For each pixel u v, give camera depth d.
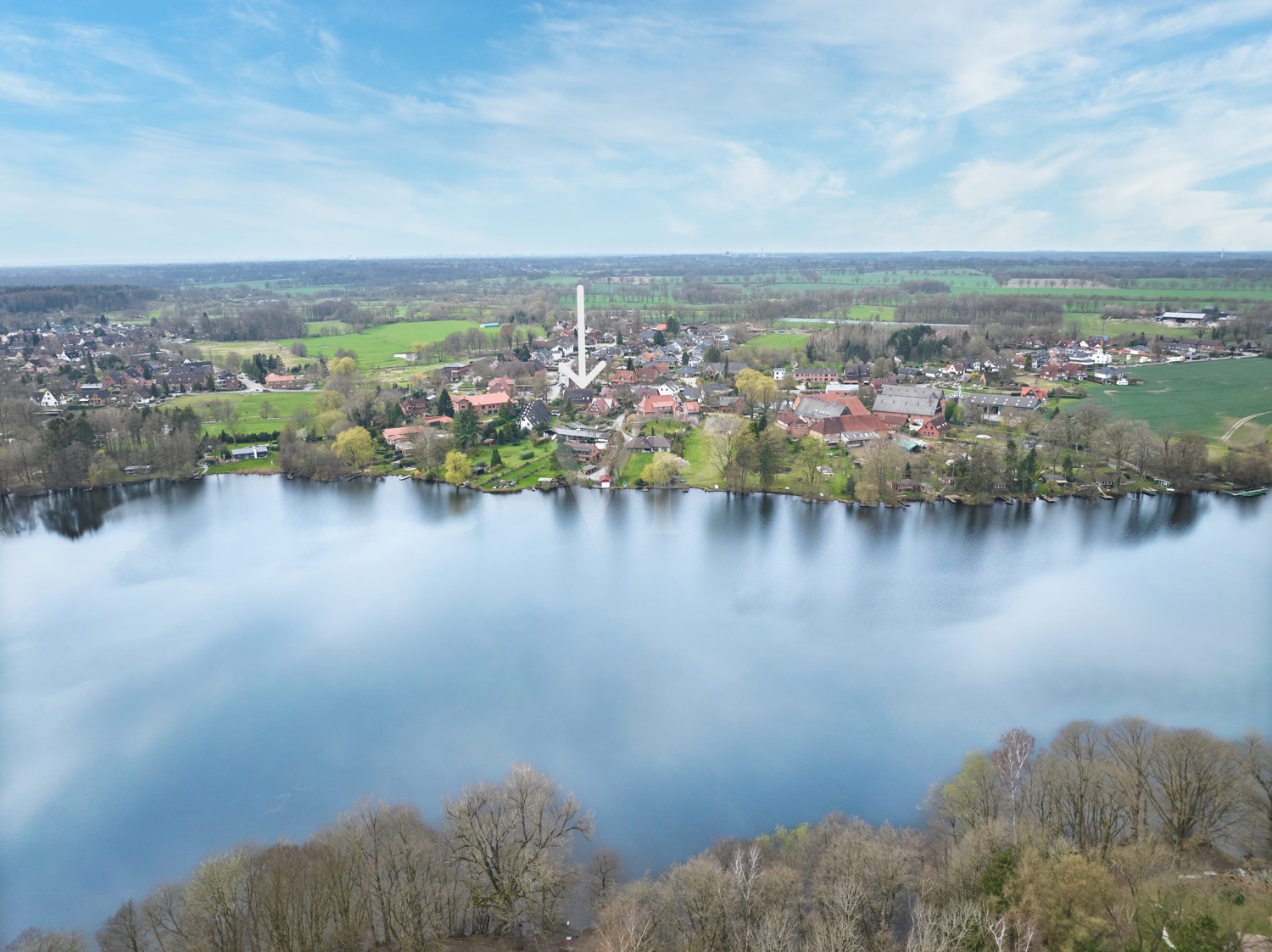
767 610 132.88
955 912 56.03
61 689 110.56
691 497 196.75
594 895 71.69
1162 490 193.00
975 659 115.00
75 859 80.44
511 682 111.00
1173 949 51.00
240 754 96.25
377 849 67.81
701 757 93.81
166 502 198.25
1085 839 69.19
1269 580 141.62
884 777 89.62
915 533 169.12
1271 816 70.81
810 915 62.03
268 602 138.12
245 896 64.62
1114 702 103.06
